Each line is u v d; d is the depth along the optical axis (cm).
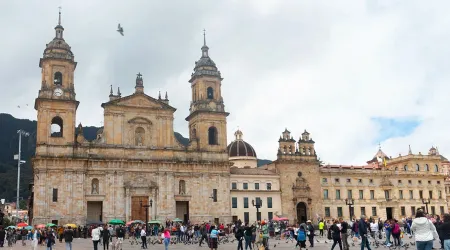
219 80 11481
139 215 9906
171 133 10625
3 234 5619
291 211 11556
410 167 13612
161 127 10569
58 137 9588
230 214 10644
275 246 5231
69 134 9675
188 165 10512
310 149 12125
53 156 9406
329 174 12312
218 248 5453
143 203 9994
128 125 10300
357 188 12581
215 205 10556
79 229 8850
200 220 10331
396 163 14150
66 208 9319
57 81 9944
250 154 13662
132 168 10050
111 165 9875
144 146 10281
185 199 10331
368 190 12712
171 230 8419
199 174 10588
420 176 13512
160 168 10250
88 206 9775
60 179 9419
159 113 10594
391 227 4803
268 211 11325
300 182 11781
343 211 12269
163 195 10150
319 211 11850
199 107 11106
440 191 13775
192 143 10731
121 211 9750
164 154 10419
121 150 10056
